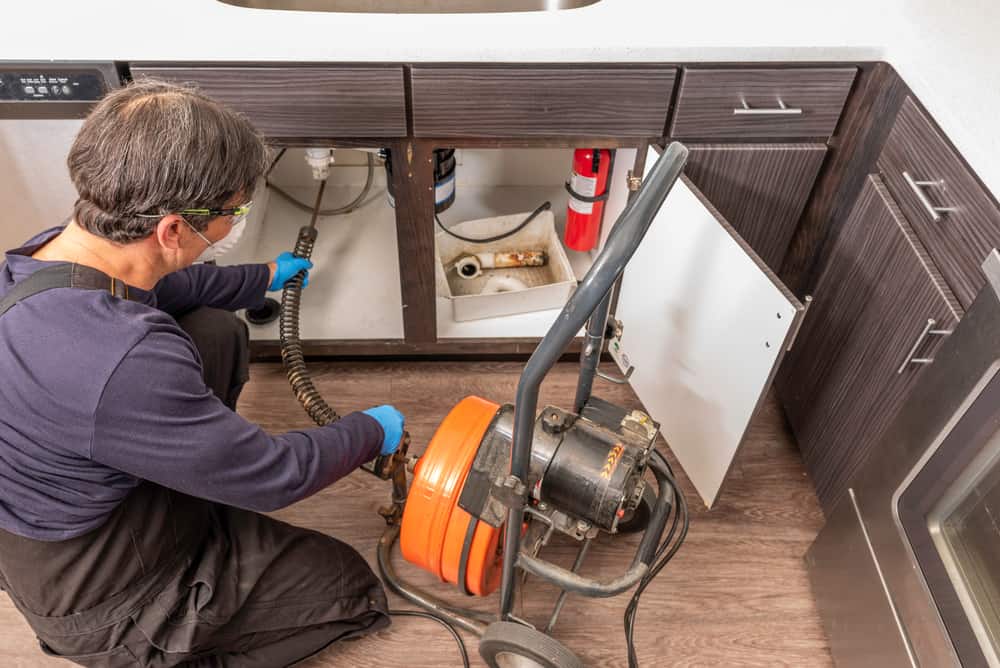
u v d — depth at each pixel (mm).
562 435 1078
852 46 1262
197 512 1164
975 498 1034
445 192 1779
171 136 845
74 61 1241
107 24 1254
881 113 1321
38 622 1082
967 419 985
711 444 1442
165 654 1137
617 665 1378
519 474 980
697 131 1389
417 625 1416
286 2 1592
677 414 1545
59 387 861
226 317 1378
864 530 1248
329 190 2123
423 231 1515
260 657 1266
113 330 879
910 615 1124
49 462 916
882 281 1292
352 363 1833
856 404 1375
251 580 1188
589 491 1047
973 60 1229
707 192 1481
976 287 1076
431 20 1284
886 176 1312
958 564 1058
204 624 1131
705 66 1294
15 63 1239
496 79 1288
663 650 1396
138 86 905
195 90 944
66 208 1510
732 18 1313
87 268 912
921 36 1284
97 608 1071
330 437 1142
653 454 1227
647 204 746
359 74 1274
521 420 893
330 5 1598
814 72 1312
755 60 1280
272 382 1785
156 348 901
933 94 1147
